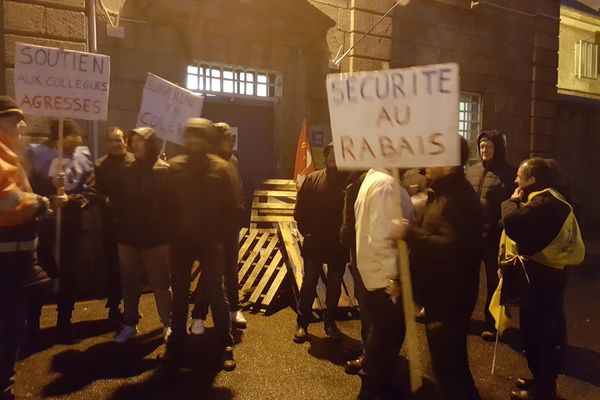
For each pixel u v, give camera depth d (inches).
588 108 496.7
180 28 267.0
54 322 200.7
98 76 178.4
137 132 171.9
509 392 150.2
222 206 157.5
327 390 148.6
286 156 304.5
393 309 124.2
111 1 250.8
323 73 310.8
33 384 149.3
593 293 263.9
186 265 160.2
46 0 227.5
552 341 136.8
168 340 163.0
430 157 96.8
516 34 396.2
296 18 291.0
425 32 348.2
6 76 221.0
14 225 115.9
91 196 189.2
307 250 182.4
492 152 191.9
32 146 182.7
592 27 646.5
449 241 108.8
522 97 403.9
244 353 174.4
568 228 135.3
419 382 103.4
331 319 187.5
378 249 118.6
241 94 294.5
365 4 316.5
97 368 160.6
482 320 216.1
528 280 136.6
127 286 180.5
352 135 104.3
